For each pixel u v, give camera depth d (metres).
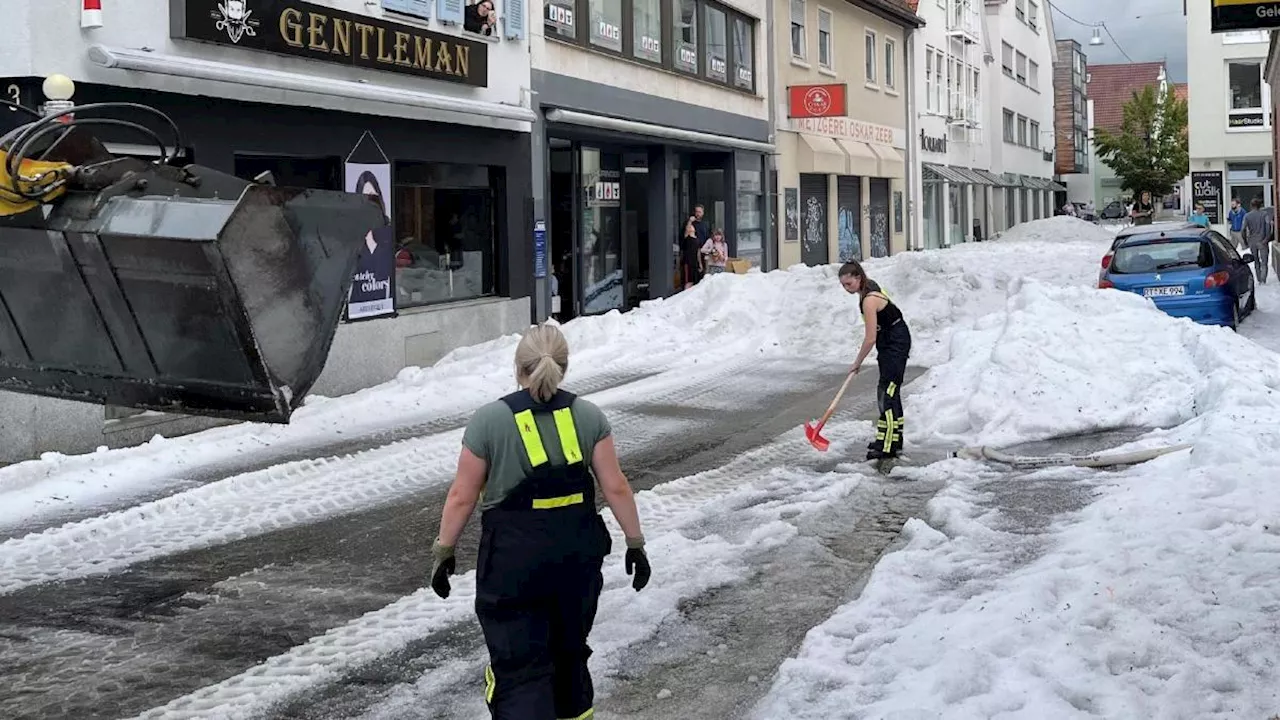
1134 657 5.31
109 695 5.67
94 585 7.36
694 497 9.46
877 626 6.16
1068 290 14.52
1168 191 69.25
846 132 36.16
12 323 6.35
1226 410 10.12
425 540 8.38
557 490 4.48
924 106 44.06
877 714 4.96
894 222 40.91
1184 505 7.57
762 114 29.97
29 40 10.59
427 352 16.52
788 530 8.23
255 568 7.71
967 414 11.82
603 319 19.25
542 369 4.51
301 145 14.07
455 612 6.79
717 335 19.41
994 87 56.16
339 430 12.34
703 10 26.47
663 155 25.52
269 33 13.12
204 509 9.16
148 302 5.91
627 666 5.92
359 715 5.39
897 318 10.65
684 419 12.98
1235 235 33.81
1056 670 5.17
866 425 12.38
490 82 17.95
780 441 11.70
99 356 6.21
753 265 29.92
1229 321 17.95
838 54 35.62
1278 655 5.23
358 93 14.24
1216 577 6.23
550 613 4.51
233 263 5.66
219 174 6.45
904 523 8.51
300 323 6.02
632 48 23.05
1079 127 91.81
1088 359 12.54
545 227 19.78
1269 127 43.19
